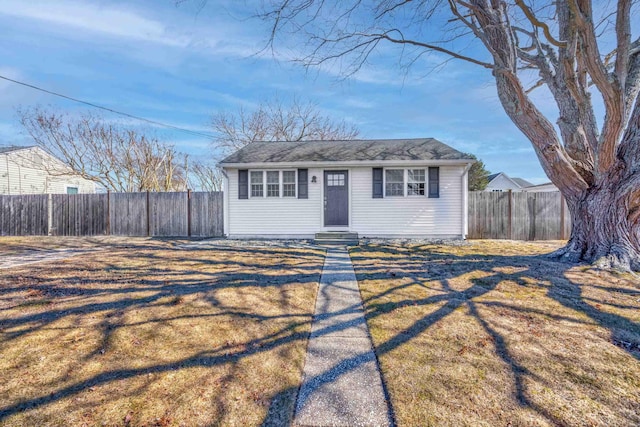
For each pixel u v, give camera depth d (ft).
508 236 36.06
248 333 10.46
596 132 20.48
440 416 6.34
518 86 19.02
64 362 8.52
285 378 7.81
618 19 16.34
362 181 35.19
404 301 13.53
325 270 19.66
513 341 9.67
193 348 9.37
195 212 39.29
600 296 13.66
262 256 24.77
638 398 6.91
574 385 7.40
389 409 6.61
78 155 58.23
